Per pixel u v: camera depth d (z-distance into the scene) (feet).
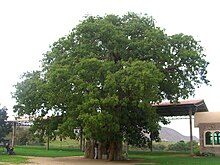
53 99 91.20
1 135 130.82
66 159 97.45
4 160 85.35
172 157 113.09
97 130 82.69
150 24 105.91
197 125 138.41
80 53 96.07
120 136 95.14
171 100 108.17
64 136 87.86
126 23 102.99
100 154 103.40
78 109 82.89
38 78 109.60
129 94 86.38
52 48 108.27
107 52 99.60
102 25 97.81
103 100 81.15
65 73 88.99
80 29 99.71
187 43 104.22
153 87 81.46
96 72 87.66
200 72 105.60
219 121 134.51
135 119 98.99
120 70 84.02
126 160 96.73
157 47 96.53
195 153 128.06
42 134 111.96
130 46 97.19
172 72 104.22
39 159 93.76
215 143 133.59
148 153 140.36
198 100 136.46
